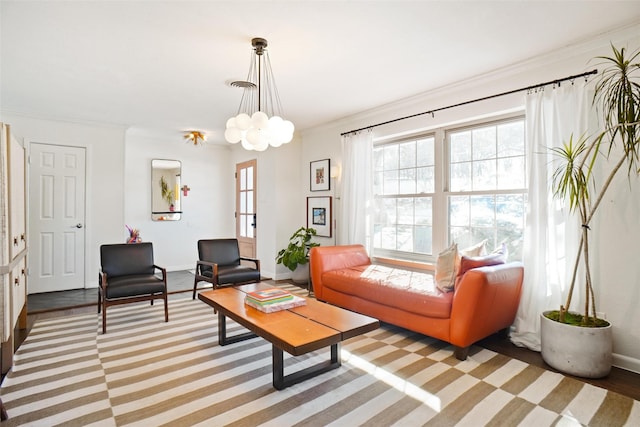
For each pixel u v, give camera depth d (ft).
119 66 10.27
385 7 7.34
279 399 6.88
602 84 7.78
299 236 17.52
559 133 9.22
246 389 7.24
